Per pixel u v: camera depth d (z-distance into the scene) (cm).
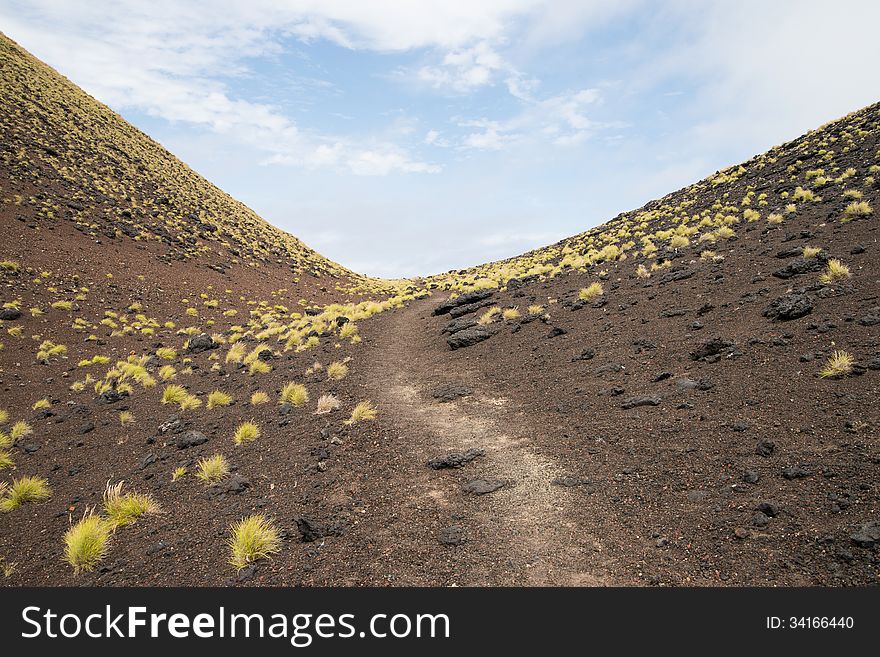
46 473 1171
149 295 3434
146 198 5162
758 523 561
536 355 1457
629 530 609
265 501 820
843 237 1485
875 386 741
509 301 2322
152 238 4369
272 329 2869
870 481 570
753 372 917
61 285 3089
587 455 820
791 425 724
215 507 830
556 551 593
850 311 1011
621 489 699
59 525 873
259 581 591
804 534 529
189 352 2564
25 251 3241
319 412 1258
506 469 833
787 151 3834
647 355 1179
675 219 3331
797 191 2383
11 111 5006
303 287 4897
